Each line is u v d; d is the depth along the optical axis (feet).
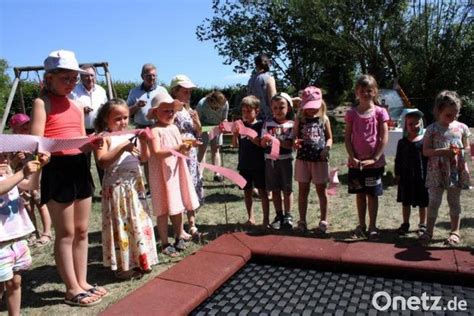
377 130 12.85
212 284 9.66
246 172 14.46
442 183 12.35
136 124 19.42
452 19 41.42
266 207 14.42
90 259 12.70
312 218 15.51
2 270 8.24
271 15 57.06
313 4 45.98
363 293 9.61
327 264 10.85
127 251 10.93
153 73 19.20
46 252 13.47
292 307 9.07
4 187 7.82
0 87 63.62
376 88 12.85
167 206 12.39
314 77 61.36
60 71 9.33
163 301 8.93
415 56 42.63
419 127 13.17
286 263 11.25
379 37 43.50
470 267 9.87
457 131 12.16
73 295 9.94
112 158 10.47
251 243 11.92
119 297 10.18
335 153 29.99
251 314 8.85
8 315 8.90
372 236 12.98
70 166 9.72
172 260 12.09
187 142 12.47
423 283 10.04
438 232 13.50
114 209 10.89
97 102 19.26
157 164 12.34
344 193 18.80
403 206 13.37
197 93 68.44
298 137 13.58
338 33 46.06
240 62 60.08
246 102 14.52
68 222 9.73
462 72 41.60
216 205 17.84
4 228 8.32
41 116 9.32
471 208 16.08
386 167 21.71
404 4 42.96
